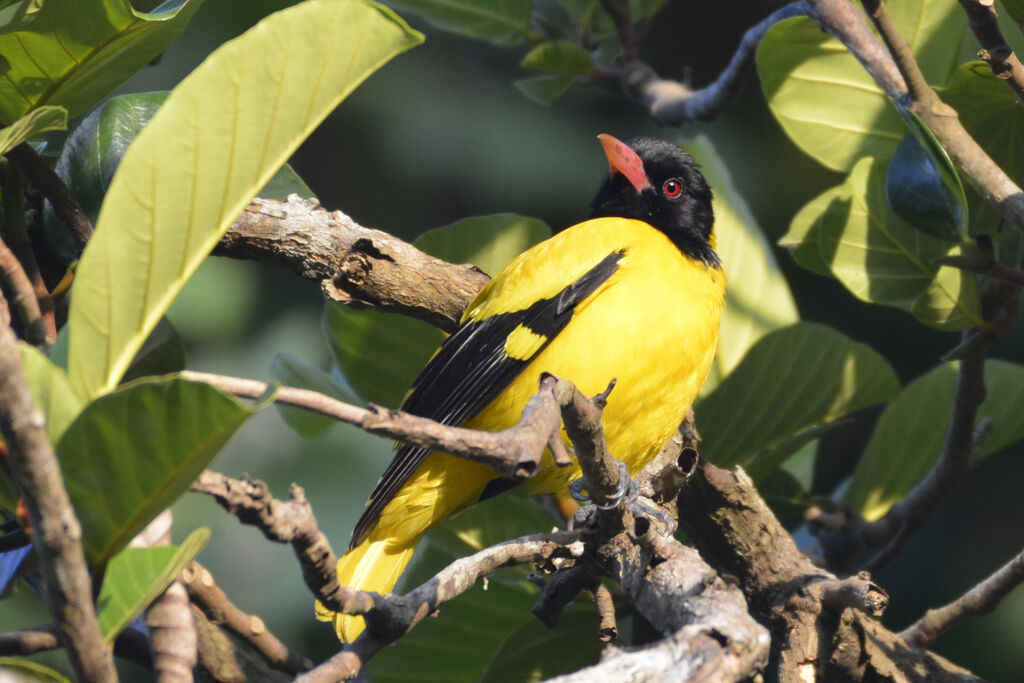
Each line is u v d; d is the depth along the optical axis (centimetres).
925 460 845
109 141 700
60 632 326
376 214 1459
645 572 502
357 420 347
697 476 654
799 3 791
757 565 662
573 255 755
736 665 393
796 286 1423
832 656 650
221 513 1178
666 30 1666
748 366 736
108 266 360
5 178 611
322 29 383
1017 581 638
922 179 684
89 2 515
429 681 764
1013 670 1180
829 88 821
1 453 370
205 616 537
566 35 1062
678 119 955
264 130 384
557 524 805
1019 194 629
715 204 924
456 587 491
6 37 525
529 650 726
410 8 992
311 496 1159
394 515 746
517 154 1471
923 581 1312
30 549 543
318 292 1339
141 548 377
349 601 411
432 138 1462
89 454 339
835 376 746
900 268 746
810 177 1468
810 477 909
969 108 729
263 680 541
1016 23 705
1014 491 1334
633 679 383
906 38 778
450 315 771
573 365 729
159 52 562
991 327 712
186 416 331
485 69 1480
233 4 953
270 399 327
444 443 357
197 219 377
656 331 722
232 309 1303
